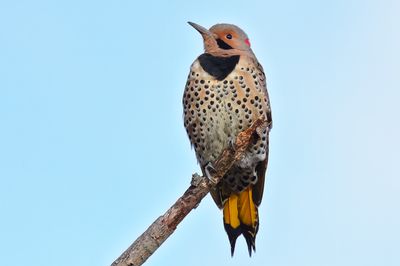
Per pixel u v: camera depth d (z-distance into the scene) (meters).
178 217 8.74
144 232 8.48
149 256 8.38
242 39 12.77
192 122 12.17
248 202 12.42
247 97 11.89
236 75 11.88
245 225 12.47
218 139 12.09
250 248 12.38
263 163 12.23
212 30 12.76
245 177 12.29
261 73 12.26
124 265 8.24
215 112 11.93
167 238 8.61
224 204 12.50
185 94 12.16
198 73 11.97
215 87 11.88
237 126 11.95
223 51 12.34
